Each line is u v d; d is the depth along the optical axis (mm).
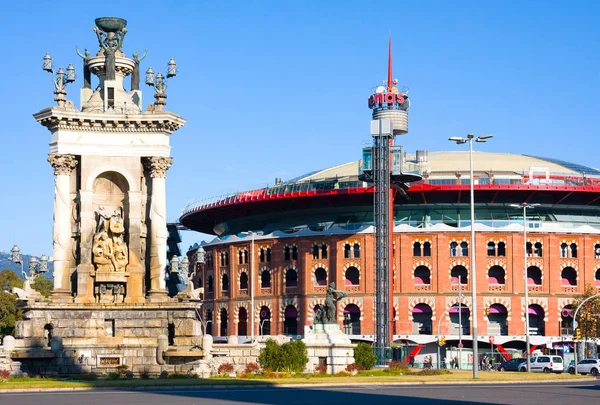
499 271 156750
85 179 76625
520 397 52250
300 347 76875
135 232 77125
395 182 145125
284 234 163875
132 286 76625
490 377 78000
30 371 71375
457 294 154375
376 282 137500
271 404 46000
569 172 169500
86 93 80188
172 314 75438
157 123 77125
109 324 75062
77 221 76938
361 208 163625
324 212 166375
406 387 62938
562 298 156250
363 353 84312
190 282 77312
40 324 73500
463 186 154000
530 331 156000
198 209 175000
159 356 73188
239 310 168875
